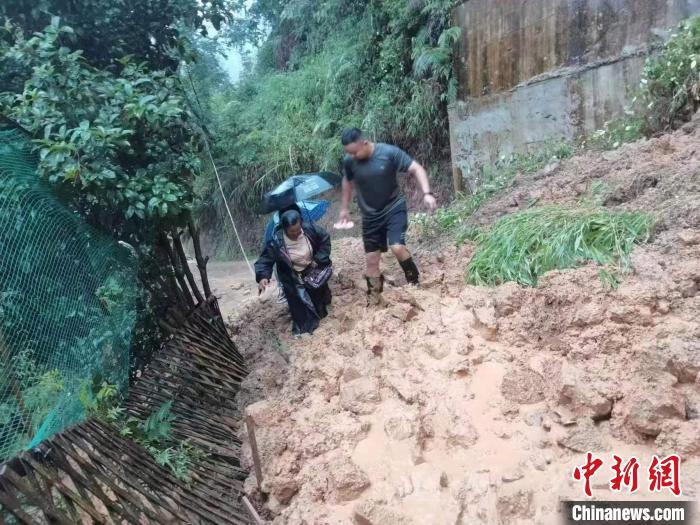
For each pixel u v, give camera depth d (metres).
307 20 13.68
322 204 5.22
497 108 7.48
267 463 3.28
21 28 4.18
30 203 3.13
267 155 11.98
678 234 3.45
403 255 4.49
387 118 9.71
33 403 2.70
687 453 2.36
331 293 5.25
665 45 5.39
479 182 7.94
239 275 10.22
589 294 3.27
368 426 3.30
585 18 6.26
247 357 5.02
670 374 2.63
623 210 4.06
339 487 2.82
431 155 9.35
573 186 5.02
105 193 3.70
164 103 3.89
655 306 3.03
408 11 9.02
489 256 4.28
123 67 4.76
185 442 3.42
